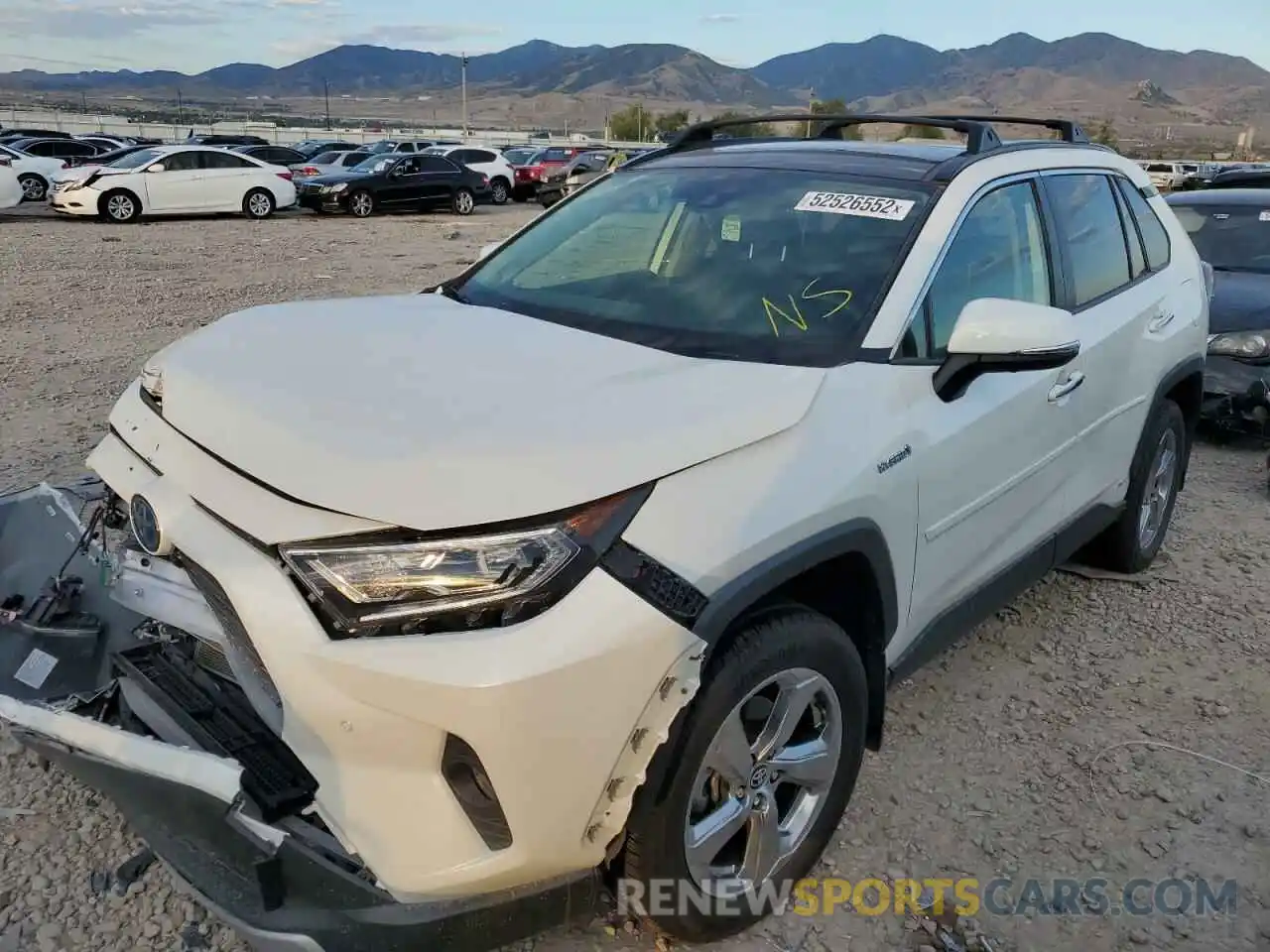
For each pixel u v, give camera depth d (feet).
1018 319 8.73
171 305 34.53
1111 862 9.53
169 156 69.62
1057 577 15.58
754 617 7.60
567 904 7.15
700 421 7.38
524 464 6.60
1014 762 10.96
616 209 11.75
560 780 6.45
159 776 6.65
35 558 9.73
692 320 9.55
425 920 6.54
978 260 10.36
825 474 7.83
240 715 7.66
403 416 7.10
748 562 7.14
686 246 10.63
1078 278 12.17
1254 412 21.30
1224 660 13.26
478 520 6.33
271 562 6.57
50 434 19.47
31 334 28.91
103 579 8.96
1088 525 13.15
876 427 8.45
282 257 49.42
